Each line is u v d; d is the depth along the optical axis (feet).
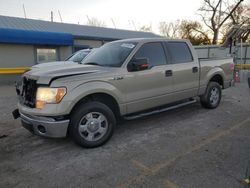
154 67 15.64
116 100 13.96
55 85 11.93
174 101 17.34
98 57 16.06
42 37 47.39
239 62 58.39
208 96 20.18
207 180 9.93
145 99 15.31
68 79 12.25
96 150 13.10
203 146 13.28
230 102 23.75
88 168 11.19
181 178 10.14
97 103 13.26
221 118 18.35
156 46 16.25
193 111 20.33
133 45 15.37
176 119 18.22
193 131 15.64
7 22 55.21
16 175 10.73
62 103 11.91
